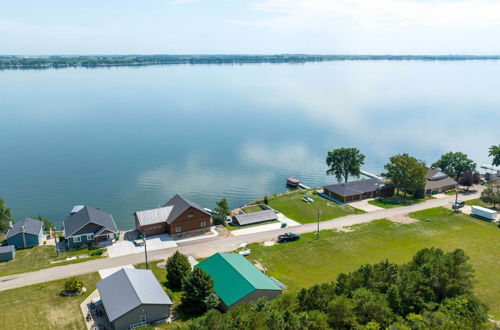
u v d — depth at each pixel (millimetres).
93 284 62500
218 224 91688
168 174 139500
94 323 51719
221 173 142000
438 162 128750
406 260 71812
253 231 87625
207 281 54906
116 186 126688
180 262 62250
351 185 111062
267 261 71812
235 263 62438
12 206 110375
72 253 75938
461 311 45531
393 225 89375
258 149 174875
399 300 48000
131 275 57688
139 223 83812
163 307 52688
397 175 109500
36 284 62250
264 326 39625
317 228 87312
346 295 48406
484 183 124375
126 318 50281
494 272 67250
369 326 42344
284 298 48438
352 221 92500
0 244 80750
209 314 41938
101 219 83750
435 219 92938
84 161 152375
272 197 113438
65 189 123375
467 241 80562
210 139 191750
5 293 59344
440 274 50938
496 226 88750
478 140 190750
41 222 86375
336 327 43594
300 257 73562
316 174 142875
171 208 88125
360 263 70938
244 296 53719
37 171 139750
